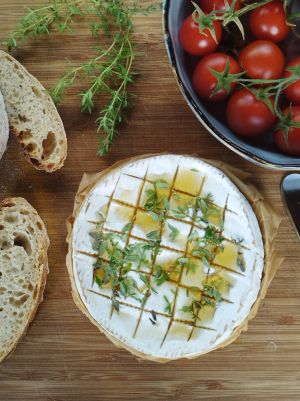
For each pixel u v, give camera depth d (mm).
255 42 207
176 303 218
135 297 219
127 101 237
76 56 238
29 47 238
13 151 240
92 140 239
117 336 223
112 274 219
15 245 234
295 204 235
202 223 218
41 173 240
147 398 243
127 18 224
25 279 232
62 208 241
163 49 235
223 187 222
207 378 242
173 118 237
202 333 221
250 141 219
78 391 243
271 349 240
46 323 242
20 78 231
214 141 237
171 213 219
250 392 241
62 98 238
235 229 220
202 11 204
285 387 241
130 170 223
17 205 232
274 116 210
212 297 218
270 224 233
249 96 207
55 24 236
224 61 207
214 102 219
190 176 222
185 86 211
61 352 242
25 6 236
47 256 240
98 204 223
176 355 223
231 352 241
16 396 244
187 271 218
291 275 238
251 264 220
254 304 226
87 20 236
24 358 243
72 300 241
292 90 208
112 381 243
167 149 239
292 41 217
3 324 232
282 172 236
